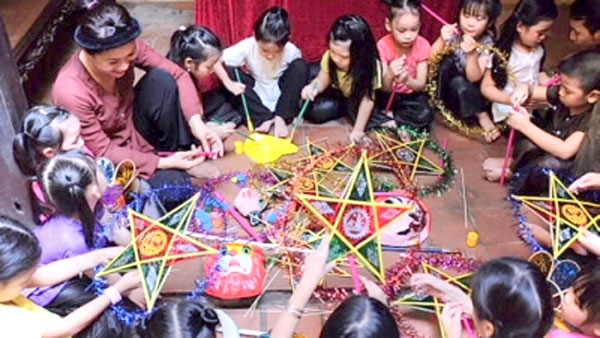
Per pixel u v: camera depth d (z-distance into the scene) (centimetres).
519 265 134
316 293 177
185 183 204
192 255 158
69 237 160
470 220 209
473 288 136
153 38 312
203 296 178
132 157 201
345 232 157
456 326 157
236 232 194
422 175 225
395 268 182
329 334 126
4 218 140
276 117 241
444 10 256
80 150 164
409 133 232
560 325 153
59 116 167
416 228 194
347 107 246
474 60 229
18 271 134
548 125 217
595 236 165
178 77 216
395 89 241
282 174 212
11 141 169
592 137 188
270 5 254
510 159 225
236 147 232
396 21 225
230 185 215
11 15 251
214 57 218
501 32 234
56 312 162
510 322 129
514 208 187
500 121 241
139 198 185
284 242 184
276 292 183
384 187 209
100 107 196
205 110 243
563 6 335
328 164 212
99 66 184
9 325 139
